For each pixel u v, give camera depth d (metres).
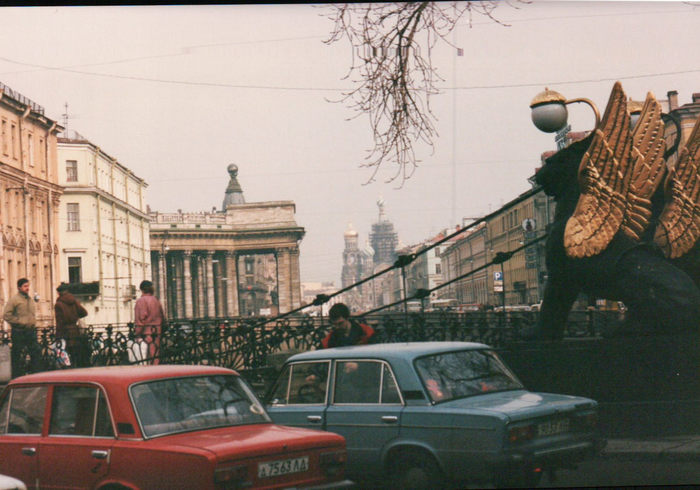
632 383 13.66
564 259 14.24
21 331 20.95
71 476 8.00
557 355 14.06
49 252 73.94
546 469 9.52
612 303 23.59
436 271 140.00
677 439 13.07
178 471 7.39
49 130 75.25
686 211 13.82
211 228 149.62
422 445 8.98
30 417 8.49
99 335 20.94
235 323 20.92
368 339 12.80
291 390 10.12
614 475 10.98
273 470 7.65
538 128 13.82
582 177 13.79
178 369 8.55
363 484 9.47
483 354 10.09
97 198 88.94
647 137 13.56
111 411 7.95
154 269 148.12
